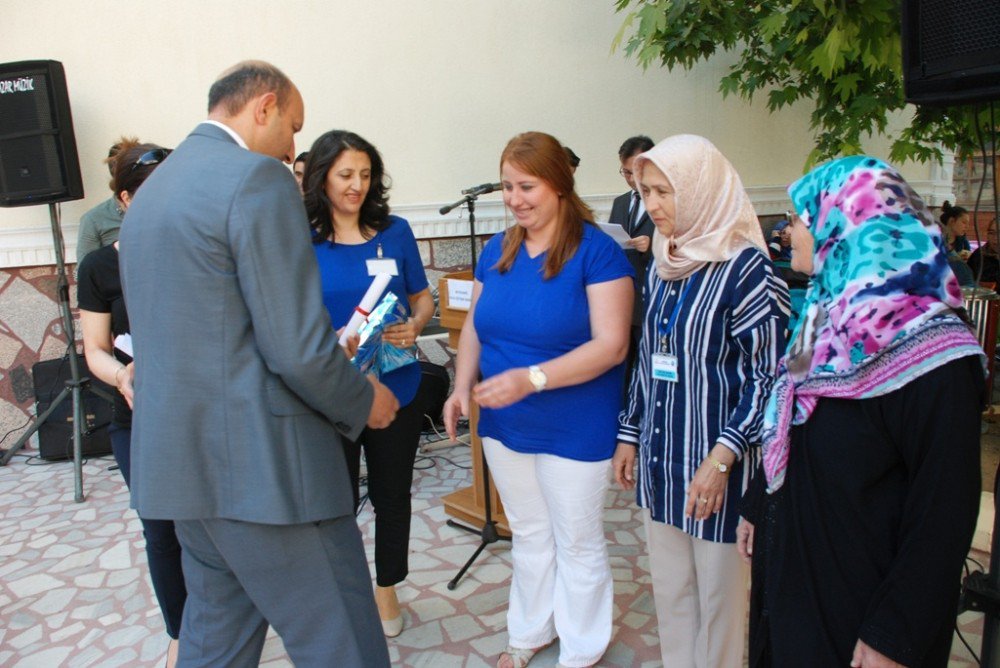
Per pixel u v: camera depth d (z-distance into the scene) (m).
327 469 1.52
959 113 3.07
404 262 2.41
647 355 1.86
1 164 3.77
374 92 4.46
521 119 4.73
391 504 2.34
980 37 1.59
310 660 1.57
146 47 4.20
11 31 4.10
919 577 1.15
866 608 1.25
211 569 1.59
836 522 1.27
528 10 4.63
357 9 4.37
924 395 1.15
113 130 4.24
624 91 4.91
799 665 1.33
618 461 2.00
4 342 4.31
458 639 2.42
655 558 1.94
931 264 1.19
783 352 1.64
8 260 4.22
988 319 3.87
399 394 2.25
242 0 4.25
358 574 1.62
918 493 1.16
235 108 1.52
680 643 1.97
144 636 2.53
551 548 2.21
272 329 1.38
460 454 4.11
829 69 3.07
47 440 4.18
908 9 1.74
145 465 1.43
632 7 4.79
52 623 2.62
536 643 2.25
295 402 1.46
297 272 1.41
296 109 1.62
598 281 1.92
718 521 1.73
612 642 2.35
